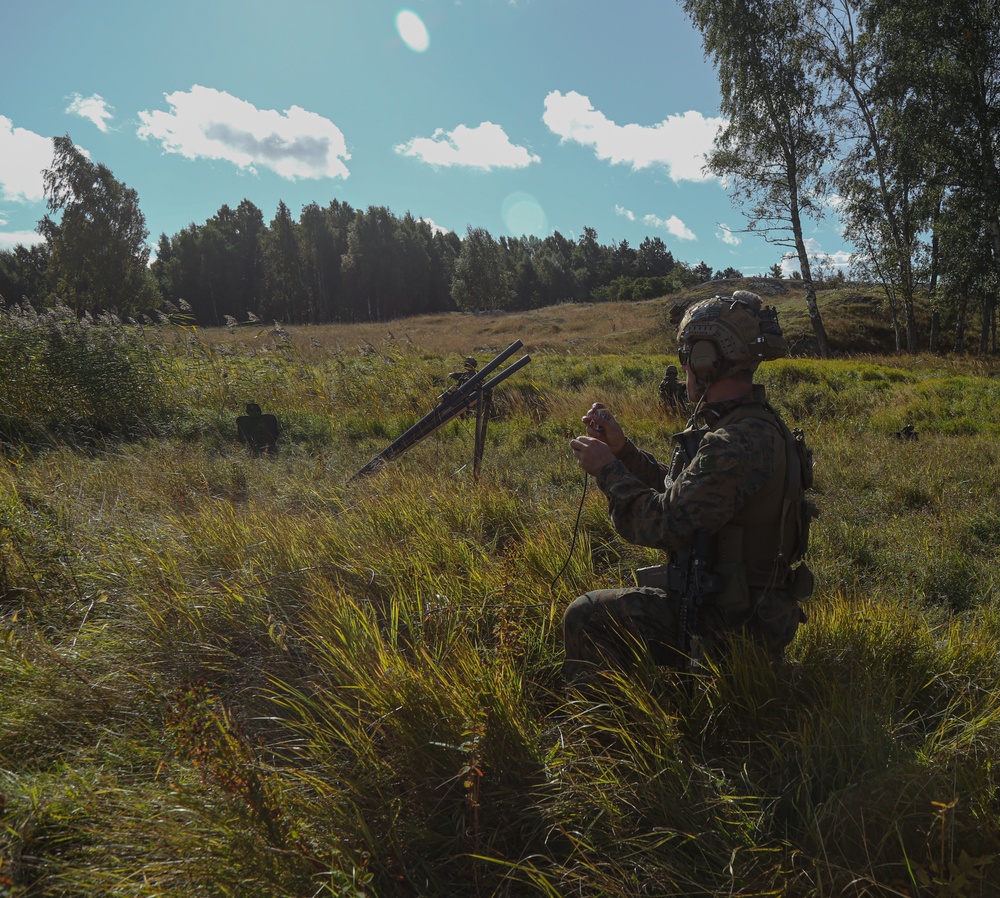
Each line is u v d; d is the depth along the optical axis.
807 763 2.16
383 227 92.19
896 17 24.80
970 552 5.07
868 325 35.25
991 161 24.28
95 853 1.90
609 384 13.85
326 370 13.12
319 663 2.74
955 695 2.69
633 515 2.23
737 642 2.32
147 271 61.88
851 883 1.79
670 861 1.97
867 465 7.27
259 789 1.90
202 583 3.44
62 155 54.34
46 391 8.95
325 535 3.96
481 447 5.88
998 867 1.86
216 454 7.76
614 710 2.35
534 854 1.99
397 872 1.96
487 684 2.37
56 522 4.12
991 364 20.55
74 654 2.85
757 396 2.29
